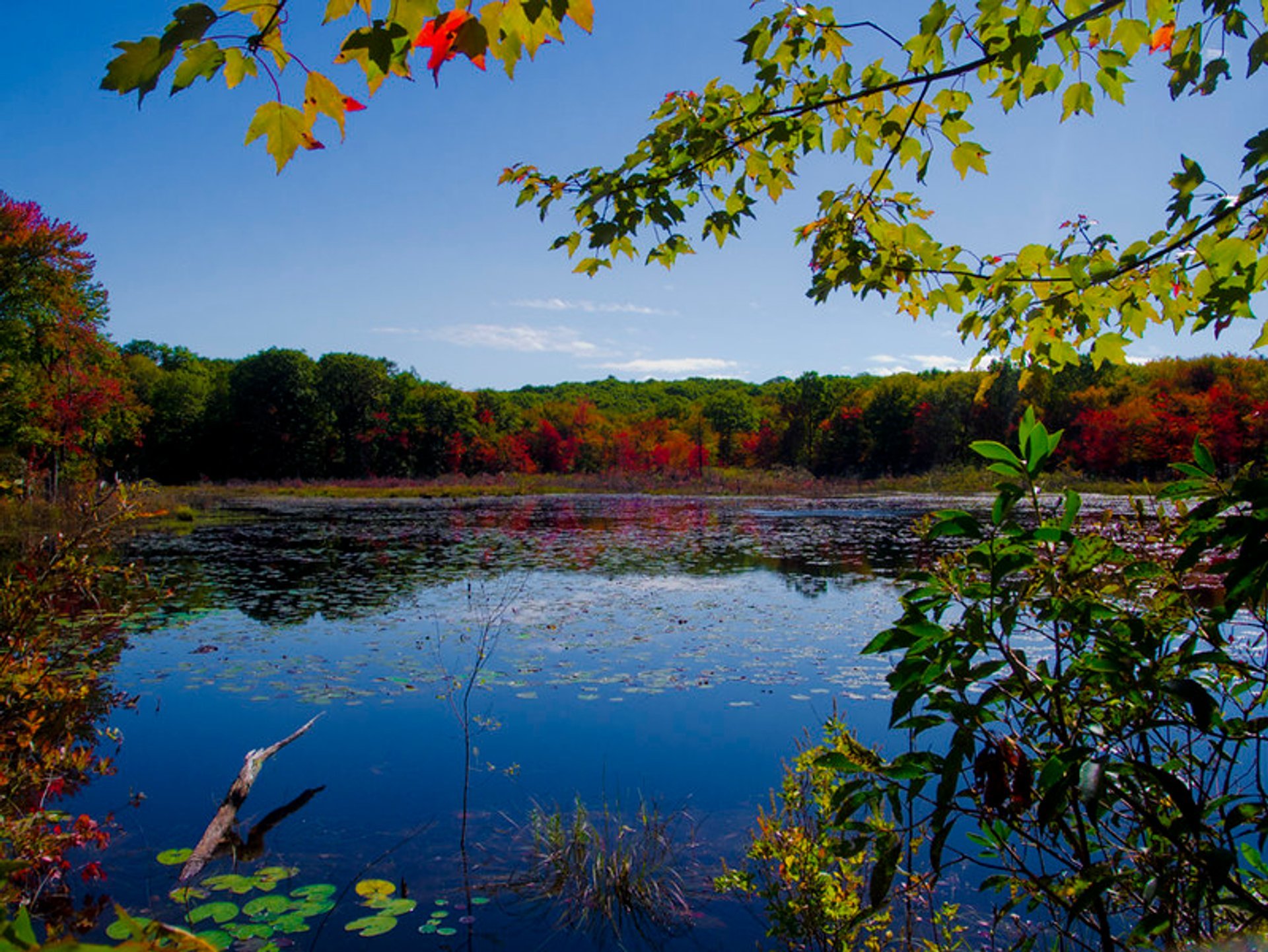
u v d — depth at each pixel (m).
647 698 5.30
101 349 24.16
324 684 5.66
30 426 21.42
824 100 1.95
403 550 13.70
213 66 1.03
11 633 3.06
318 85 1.09
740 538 15.56
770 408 67.56
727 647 6.70
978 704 1.11
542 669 6.04
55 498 15.37
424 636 7.16
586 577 10.62
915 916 2.50
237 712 5.09
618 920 2.77
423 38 1.07
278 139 1.13
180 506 23.17
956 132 1.98
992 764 1.10
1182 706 1.25
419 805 3.74
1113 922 2.27
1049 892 1.36
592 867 3.08
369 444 44.78
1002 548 1.10
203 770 4.16
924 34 1.78
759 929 2.72
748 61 1.96
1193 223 1.92
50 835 2.75
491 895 2.95
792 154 2.23
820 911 2.15
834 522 19.33
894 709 1.13
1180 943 1.25
